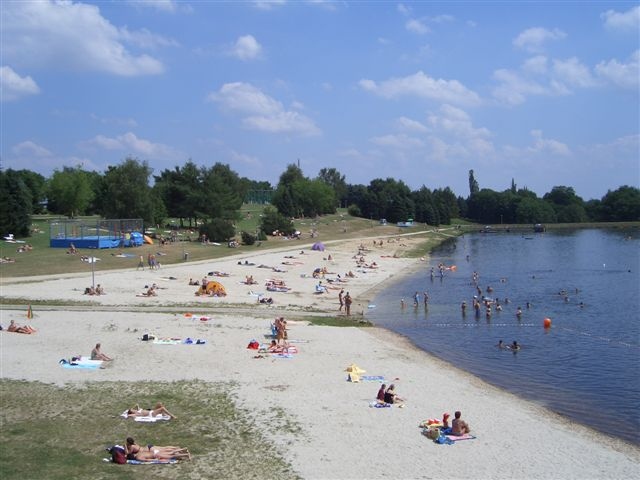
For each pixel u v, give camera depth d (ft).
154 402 97.30
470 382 115.34
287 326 158.30
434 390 107.96
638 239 572.51
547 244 525.34
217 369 116.26
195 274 247.50
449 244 532.73
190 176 451.53
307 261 324.80
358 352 133.90
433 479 71.97
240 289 220.64
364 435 84.99
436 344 149.59
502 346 148.36
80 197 506.89
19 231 362.94
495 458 78.74
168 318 162.30
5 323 150.71
